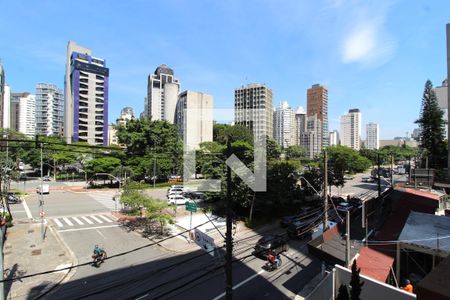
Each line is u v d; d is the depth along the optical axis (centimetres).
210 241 1598
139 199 2542
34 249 2033
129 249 2055
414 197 2691
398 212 2239
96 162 5206
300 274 1647
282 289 1466
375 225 2064
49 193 4662
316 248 1475
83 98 10050
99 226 2659
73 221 2850
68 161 7131
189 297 1374
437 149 5147
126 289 1451
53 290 1452
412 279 1445
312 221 2538
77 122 9925
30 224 2733
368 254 1455
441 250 1230
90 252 1983
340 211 3059
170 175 6088
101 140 10481
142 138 5200
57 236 2352
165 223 2569
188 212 3167
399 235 1547
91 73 10194
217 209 3128
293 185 3158
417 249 1305
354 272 1065
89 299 1353
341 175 4506
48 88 9731
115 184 5600
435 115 5191
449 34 3897
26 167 9362
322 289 1220
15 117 9175
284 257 1912
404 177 7388
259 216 2975
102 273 1644
